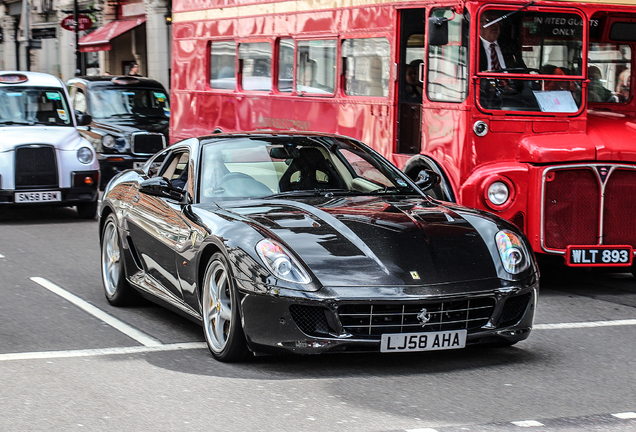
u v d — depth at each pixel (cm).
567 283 993
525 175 927
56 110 1525
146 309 822
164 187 705
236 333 607
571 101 963
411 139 1067
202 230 654
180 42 1694
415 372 607
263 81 1395
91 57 3916
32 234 1323
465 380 589
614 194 936
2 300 863
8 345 686
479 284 596
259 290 584
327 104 1211
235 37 1482
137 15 3356
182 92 1686
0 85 1512
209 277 642
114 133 1747
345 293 574
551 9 959
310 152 753
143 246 763
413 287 581
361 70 1137
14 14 4912
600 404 539
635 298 904
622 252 934
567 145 925
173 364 625
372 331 586
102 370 611
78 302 852
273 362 629
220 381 582
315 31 1239
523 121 948
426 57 1005
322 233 616
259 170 728
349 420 504
